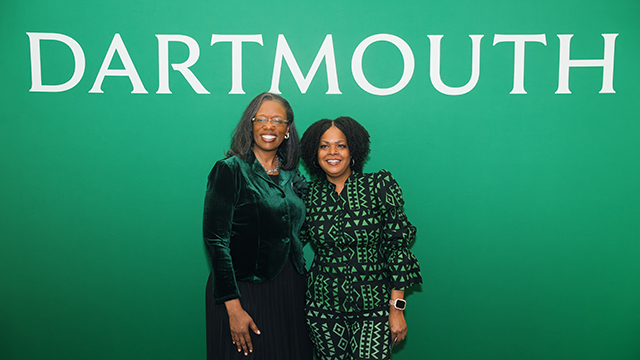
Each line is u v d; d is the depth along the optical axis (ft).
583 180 5.88
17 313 6.07
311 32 5.82
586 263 5.97
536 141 5.86
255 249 4.72
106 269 6.06
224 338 4.76
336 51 5.83
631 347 6.01
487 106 5.84
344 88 5.87
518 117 5.84
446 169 5.93
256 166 4.79
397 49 5.82
